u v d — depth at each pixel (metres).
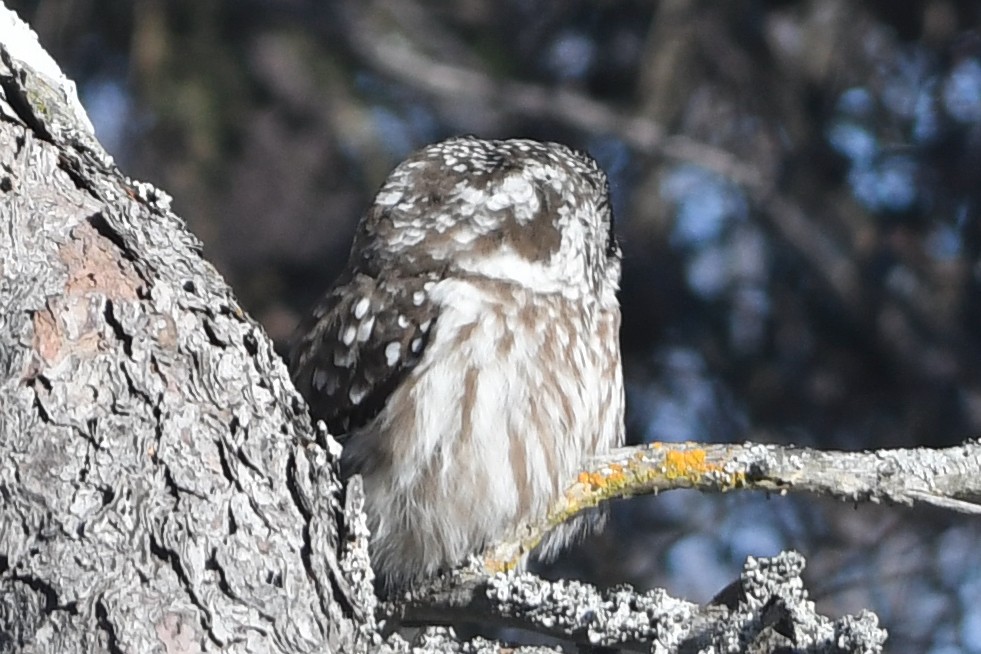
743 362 15.98
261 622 5.68
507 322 8.87
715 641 6.32
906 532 14.57
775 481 7.57
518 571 8.46
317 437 6.17
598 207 9.55
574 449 8.88
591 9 17.30
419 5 18.19
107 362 5.70
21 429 5.58
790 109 16.52
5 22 6.86
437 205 9.17
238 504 5.76
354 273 9.39
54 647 5.43
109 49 16.67
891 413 15.94
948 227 16.22
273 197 16.52
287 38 17.00
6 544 5.50
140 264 5.87
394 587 8.93
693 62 16.61
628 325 15.98
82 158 6.12
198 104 16.31
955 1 16.19
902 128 16.38
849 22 16.41
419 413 8.81
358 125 16.75
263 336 6.08
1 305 5.70
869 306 15.98
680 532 14.88
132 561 5.54
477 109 17.59
